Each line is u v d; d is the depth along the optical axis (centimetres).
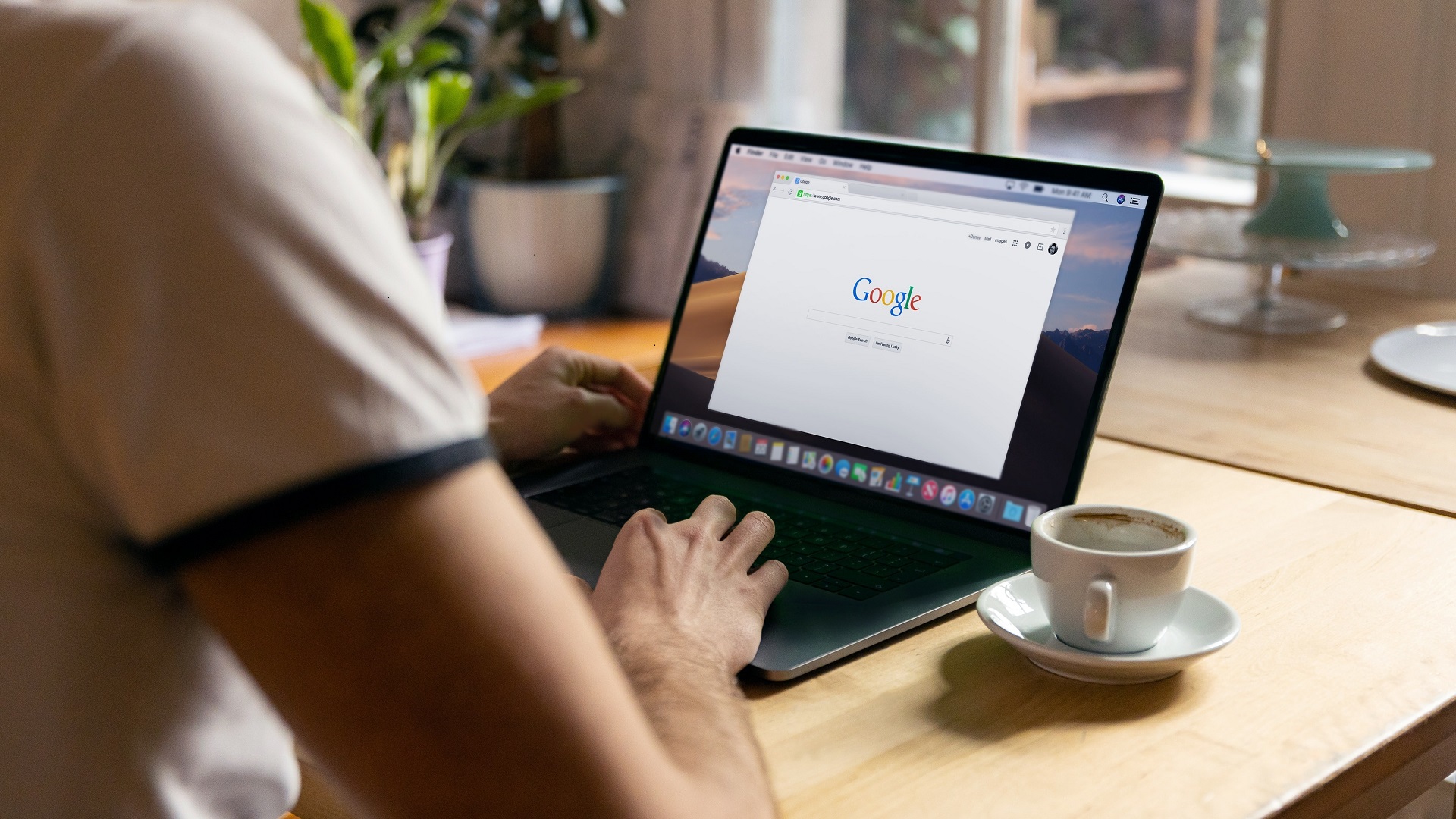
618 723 40
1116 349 77
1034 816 49
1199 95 200
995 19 207
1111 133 212
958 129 227
